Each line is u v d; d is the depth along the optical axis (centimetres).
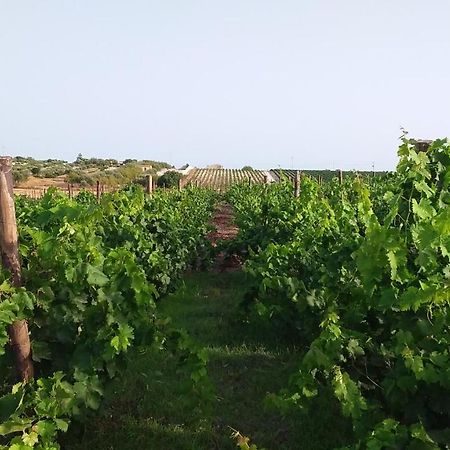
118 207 894
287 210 1066
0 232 349
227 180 6078
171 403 514
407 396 321
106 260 427
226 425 486
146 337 410
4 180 345
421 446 276
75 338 397
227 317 801
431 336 319
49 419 335
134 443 448
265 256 744
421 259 323
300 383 338
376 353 365
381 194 1002
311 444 447
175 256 1022
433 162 390
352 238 604
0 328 334
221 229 2194
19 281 356
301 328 643
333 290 570
